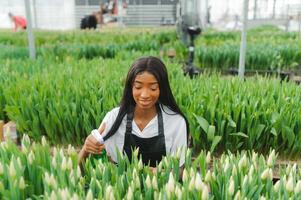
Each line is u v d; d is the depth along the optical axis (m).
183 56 7.57
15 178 1.48
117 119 1.93
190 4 6.87
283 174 1.69
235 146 3.05
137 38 10.69
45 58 6.16
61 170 1.56
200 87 3.47
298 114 2.90
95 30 13.52
